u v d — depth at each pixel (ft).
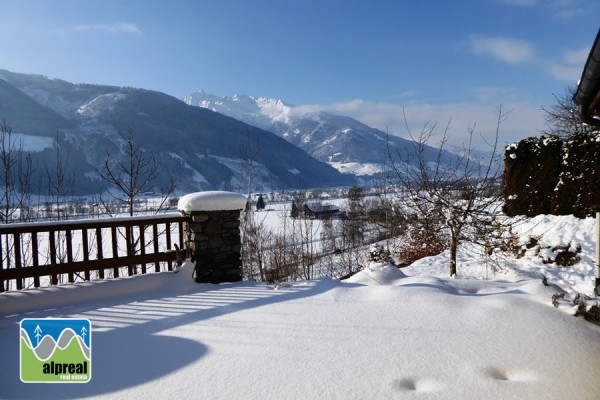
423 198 24.67
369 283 17.78
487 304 13.99
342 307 14.52
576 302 13.67
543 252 27.86
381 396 8.91
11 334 13.57
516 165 33.94
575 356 10.67
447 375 9.78
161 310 15.46
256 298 16.39
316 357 10.80
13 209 27.20
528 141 33.86
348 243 55.36
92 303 16.66
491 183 23.77
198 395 9.26
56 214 28.96
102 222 18.04
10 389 9.93
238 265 20.18
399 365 10.27
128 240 18.93
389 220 42.60
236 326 13.26
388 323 12.90
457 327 12.43
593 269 24.93
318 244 60.34
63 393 9.66
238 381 9.77
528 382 9.43
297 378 9.78
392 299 14.88
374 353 10.93
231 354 11.21
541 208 32.17
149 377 10.19
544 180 32.19
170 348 11.84
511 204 34.04
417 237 35.63
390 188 30.81
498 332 12.03
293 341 11.86
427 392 9.05
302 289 17.13
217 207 19.56
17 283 16.34
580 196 30.01
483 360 10.46
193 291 18.22
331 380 9.64
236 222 20.20
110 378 10.25
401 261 39.06
